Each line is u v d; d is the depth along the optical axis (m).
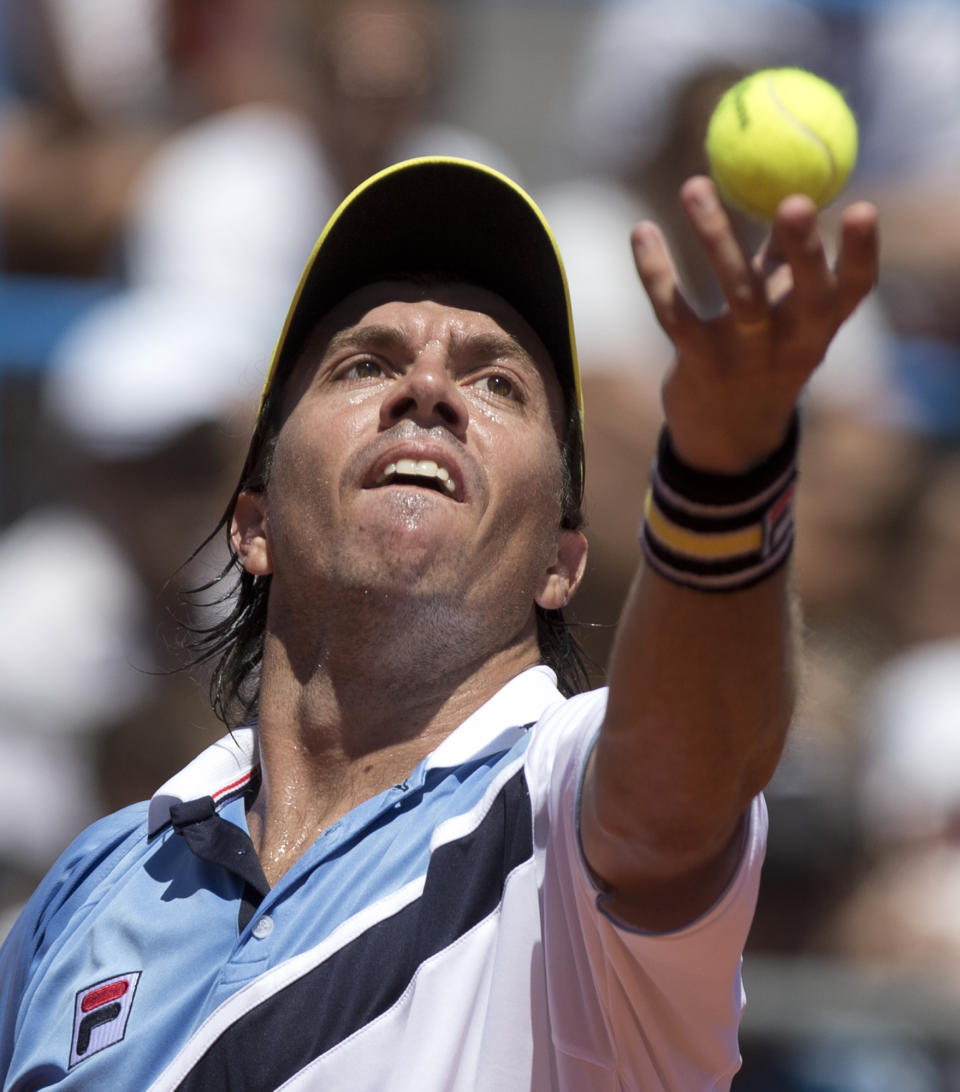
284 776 9.15
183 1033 8.02
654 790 6.70
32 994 8.84
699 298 17.98
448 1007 7.60
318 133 18.95
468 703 9.01
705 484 6.41
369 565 8.81
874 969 14.12
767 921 14.58
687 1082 7.65
